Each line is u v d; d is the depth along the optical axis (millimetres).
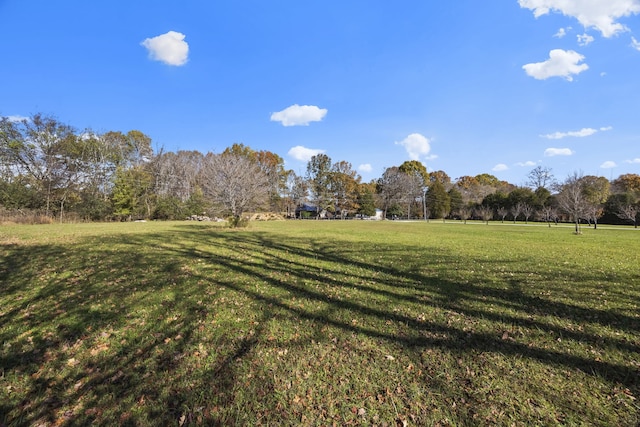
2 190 25688
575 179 23438
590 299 5035
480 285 5914
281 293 5371
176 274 6617
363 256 9289
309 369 2951
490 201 52250
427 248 11188
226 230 19000
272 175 58375
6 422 2258
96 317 4215
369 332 3775
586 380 2732
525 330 3818
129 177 34625
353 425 2240
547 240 14977
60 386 2693
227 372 2891
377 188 68000
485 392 2580
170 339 3574
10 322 4020
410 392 2600
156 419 2279
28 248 9820
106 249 9883
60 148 30188
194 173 45938
